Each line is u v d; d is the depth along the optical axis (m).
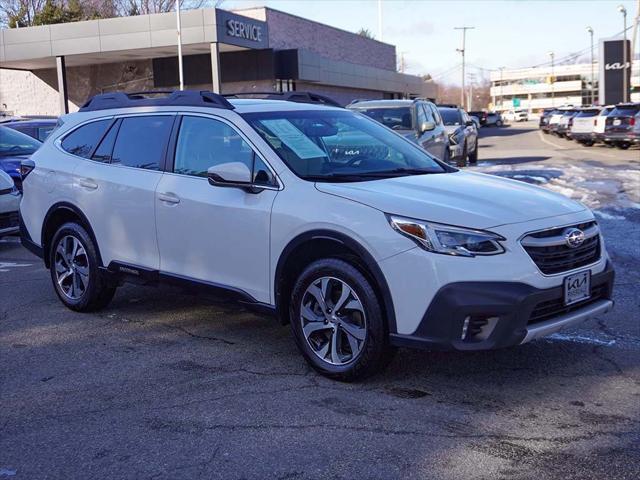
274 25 36.84
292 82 36.53
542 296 4.17
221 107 5.43
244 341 5.63
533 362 4.98
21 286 7.68
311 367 4.84
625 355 5.10
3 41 31.81
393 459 3.64
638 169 18.66
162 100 5.89
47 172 6.61
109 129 6.24
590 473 3.45
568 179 16.30
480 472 3.48
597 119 28.77
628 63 49.78
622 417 4.08
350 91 44.53
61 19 45.44
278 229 4.77
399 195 4.50
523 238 4.21
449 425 4.02
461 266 4.09
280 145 5.11
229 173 4.93
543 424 4.01
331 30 43.88
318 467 3.58
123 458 3.74
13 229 9.69
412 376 4.76
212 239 5.21
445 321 4.11
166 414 4.28
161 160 5.70
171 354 5.36
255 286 5.01
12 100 39.00
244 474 3.54
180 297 7.04
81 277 6.42
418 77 55.91
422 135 13.46
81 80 37.47
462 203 4.41
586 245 4.54
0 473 3.62
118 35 30.58
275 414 4.22
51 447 3.89
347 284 4.48
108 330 6.00
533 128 66.62
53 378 4.92
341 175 4.98
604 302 4.71
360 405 4.32
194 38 29.70
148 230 5.69
